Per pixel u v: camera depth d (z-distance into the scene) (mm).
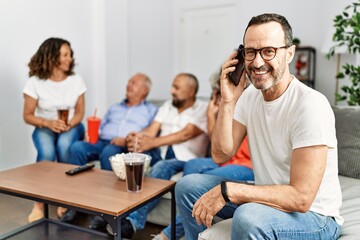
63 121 2479
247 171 1967
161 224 2221
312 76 3746
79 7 3473
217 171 1945
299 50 3689
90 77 3670
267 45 1232
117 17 3811
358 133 1837
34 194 1548
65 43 2586
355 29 2189
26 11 3002
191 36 4805
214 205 1266
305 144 1173
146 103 2883
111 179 1778
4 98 2918
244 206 1206
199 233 1398
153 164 2561
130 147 2453
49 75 2602
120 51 3898
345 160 1846
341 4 3135
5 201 2674
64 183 1703
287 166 1315
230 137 1491
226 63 1461
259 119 1400
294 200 1153
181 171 2322
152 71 4492
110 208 1391
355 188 1686
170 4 4762
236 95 1482
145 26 4281
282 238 1151
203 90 4816
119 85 3928
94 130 2592
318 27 3686
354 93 2336
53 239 1763
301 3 3775
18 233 1823
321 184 1266
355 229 1305
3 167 2953
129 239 1929
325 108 1220
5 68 2898
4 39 2865
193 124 2473
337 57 3504
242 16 4262
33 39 3084
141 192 1587
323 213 1270
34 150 3197
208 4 4566
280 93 1325
